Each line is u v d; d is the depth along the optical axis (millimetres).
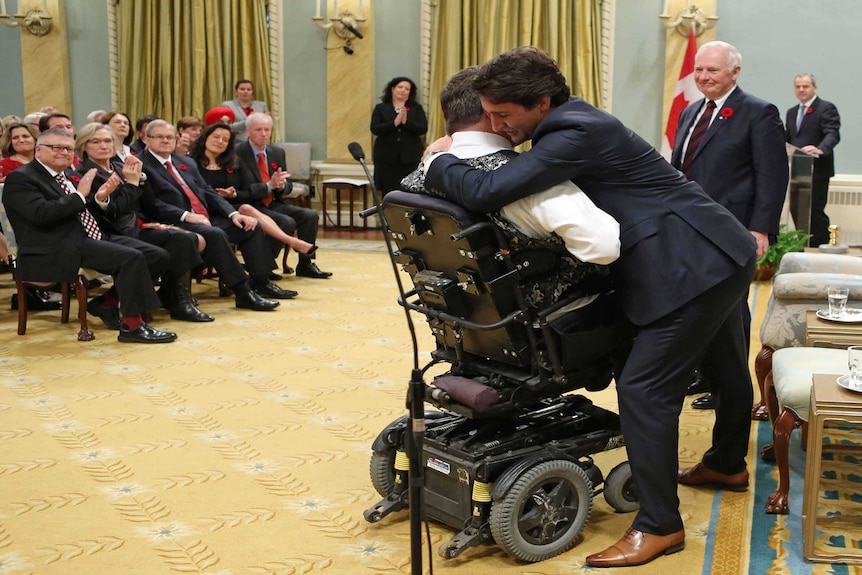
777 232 4117
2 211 6320
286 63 10602
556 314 2785
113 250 5477
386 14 10273
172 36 10523
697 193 2699
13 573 2682
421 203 2660
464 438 2904
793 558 2783
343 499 3232
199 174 7004
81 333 5516
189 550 2838
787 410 3076
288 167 10539
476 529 2752
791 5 9234
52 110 8180
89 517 3072
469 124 2699
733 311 3014
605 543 2900
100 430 3934
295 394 4457
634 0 9609
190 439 3828
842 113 9289
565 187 2566
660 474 2709
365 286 7312
